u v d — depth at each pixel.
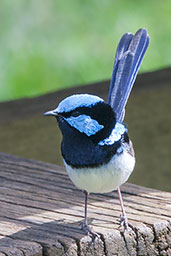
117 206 9.03
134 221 8.50
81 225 8.32
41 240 7.96
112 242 8.20
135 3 18.08
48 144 12.40
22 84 17.08
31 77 17.16
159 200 9.20
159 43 17.55
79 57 17.34
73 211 8.85
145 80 13.20
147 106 12.61
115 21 17.88
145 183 12.52
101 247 8.14
